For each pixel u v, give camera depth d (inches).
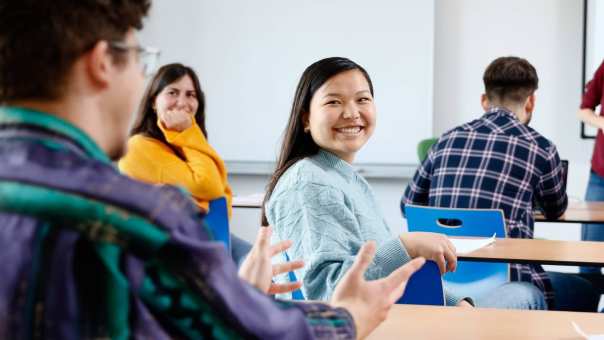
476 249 75.9
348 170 62.2
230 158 204.7
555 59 195.3
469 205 97.7
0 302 19.8
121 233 20.6
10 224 20.3
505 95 101.7
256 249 37.9
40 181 20.6
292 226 55.1
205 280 21.8
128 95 24.0
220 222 103.8
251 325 22.9
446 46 198.8
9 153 21.3
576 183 196.9
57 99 22.6
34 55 22.1
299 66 199.6
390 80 197.6
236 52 201.5
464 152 99.3
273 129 201.9
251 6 200.1
